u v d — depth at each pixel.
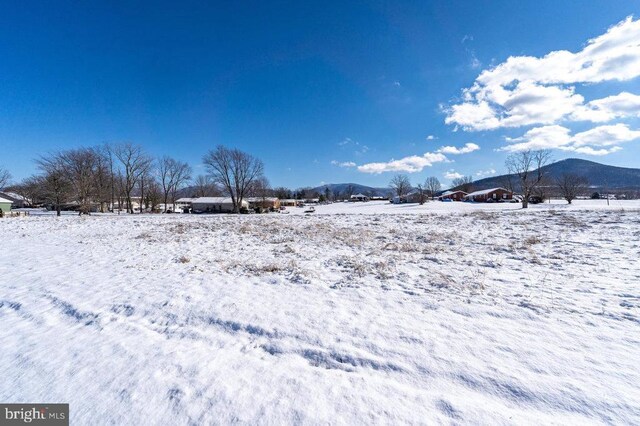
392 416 2.57
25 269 8.34
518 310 4.69
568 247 9.72
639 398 2.70
